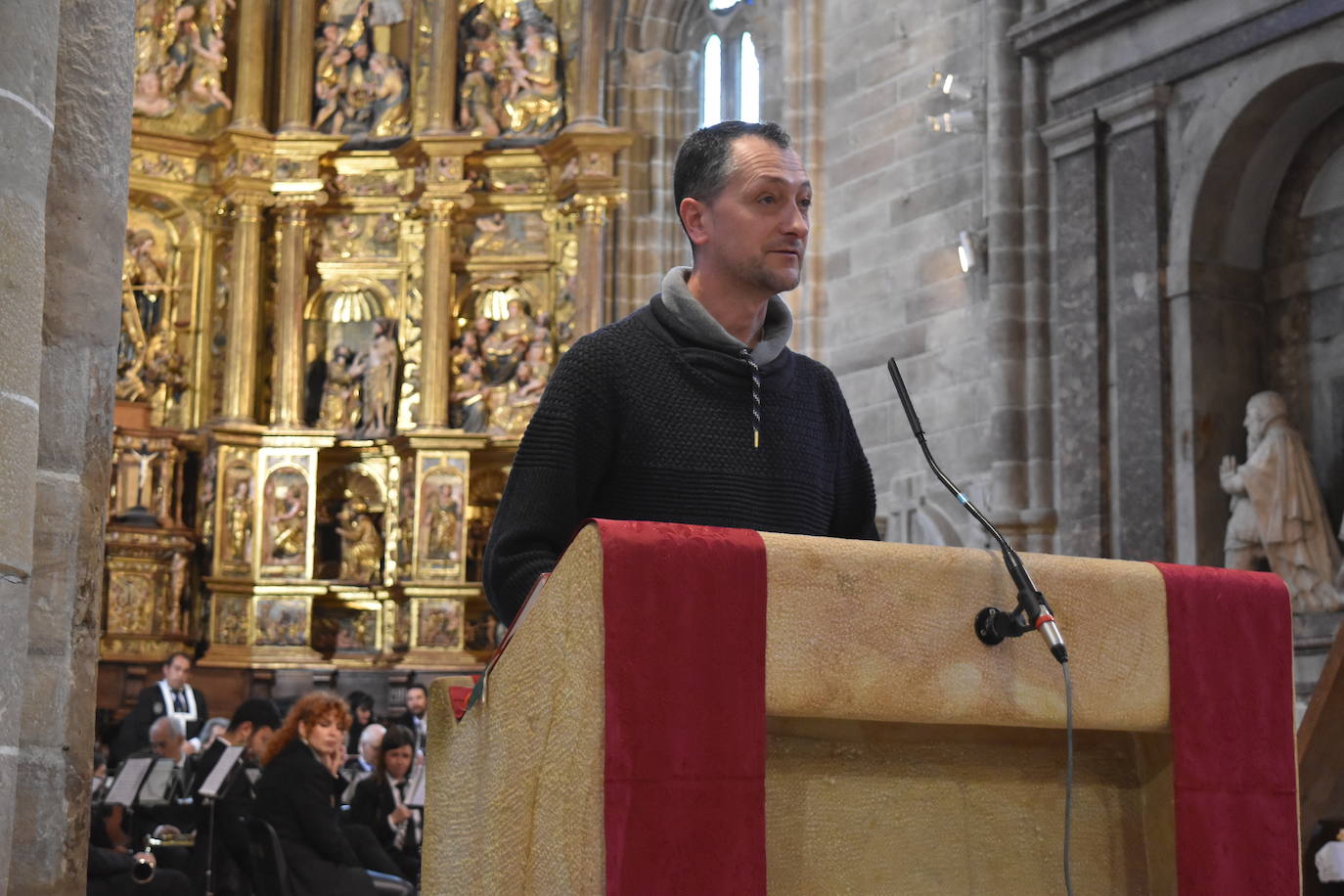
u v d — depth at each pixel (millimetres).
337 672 20234
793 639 2076
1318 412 12938
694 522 2760
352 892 8594
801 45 17578
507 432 20766
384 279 21438
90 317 3254
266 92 21656
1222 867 2361
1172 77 13195
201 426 20875
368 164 21438
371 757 13344
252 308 20859
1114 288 13602
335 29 21734
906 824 2250
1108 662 2314
